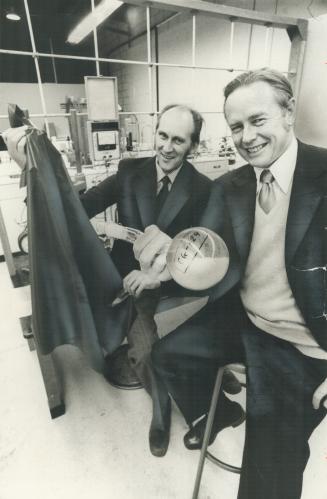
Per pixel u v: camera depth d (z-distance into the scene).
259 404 0.88
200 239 1.02
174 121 1.05
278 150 0.90
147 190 1.15
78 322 1.16
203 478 1.12
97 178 1.42
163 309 1.20
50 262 1.03
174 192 1.12
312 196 0.89
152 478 1.12
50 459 1.18
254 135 0.90
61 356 1.71
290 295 0.99
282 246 0.97
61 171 0.98
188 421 1.17
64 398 1.45
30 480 1.11
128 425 1.32
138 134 2.73
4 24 5.13
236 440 1.25
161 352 1.09
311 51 1.21
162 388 1.20
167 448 1.22
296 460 0.87
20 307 2.16
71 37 5.38
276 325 1.03
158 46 4.26
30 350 1.73
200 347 1.08
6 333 1.89
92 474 1.13
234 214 1.03
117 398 1.45
